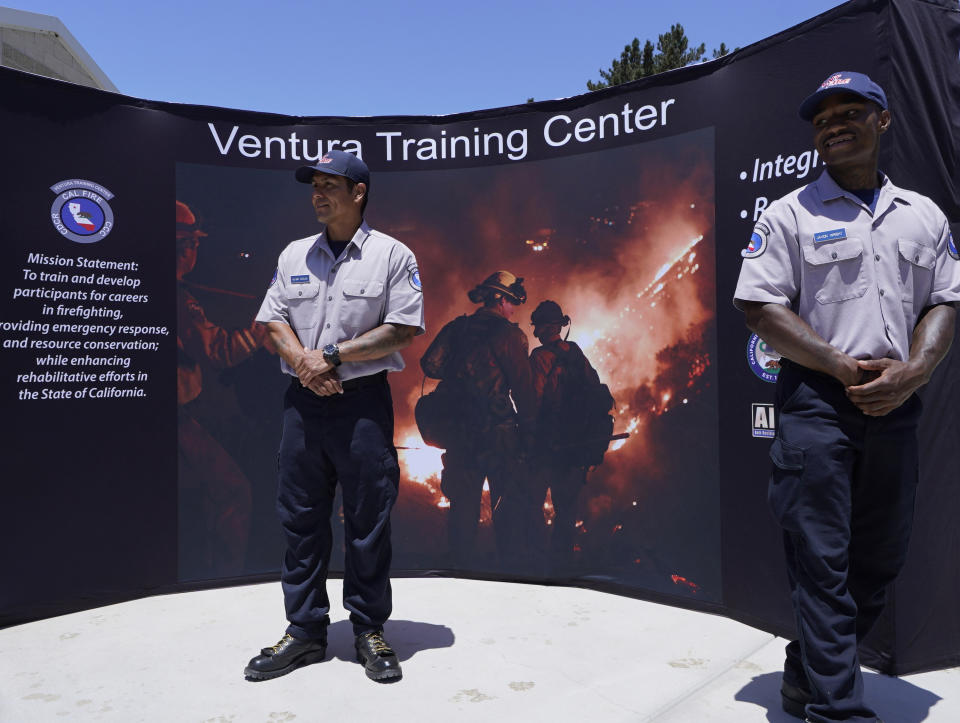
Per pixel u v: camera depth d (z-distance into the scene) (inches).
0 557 125.1
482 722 86.2
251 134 148.6
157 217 141.7
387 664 99.0
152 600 137.6
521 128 146.9
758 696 93.0
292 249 111.0
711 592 126.6
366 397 104.8
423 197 151.8
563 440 144.3
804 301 81.3
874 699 92.1
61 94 132.6
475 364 150.2
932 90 104.2
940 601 102.3
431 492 152.1
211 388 145.9
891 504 78.9
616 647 110.6
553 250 145.0
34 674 102.0
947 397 102.7
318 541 106.1
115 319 137.3
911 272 78.5
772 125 116.2
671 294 132.3
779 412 82.1
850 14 105.5
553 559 145.1
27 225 128.6
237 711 89.7
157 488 141.0
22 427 128.0
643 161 135.4
